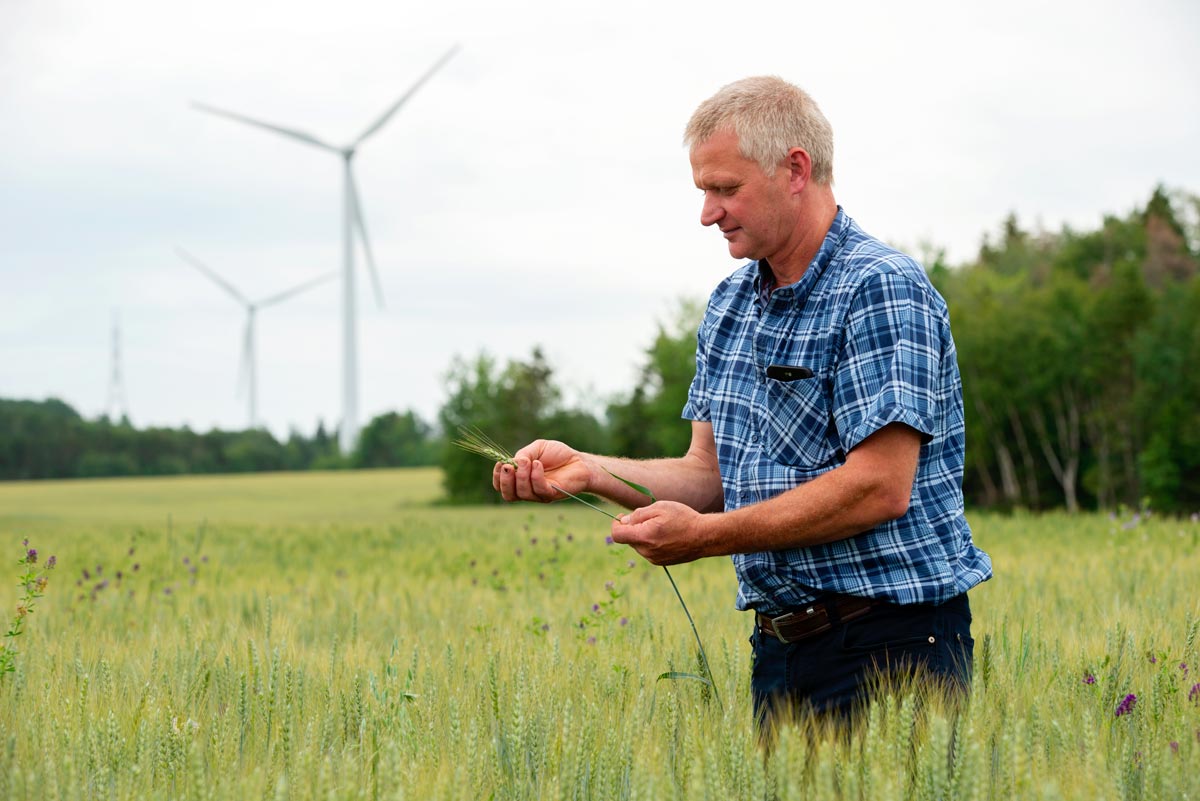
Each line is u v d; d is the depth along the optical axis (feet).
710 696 11.80
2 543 67.51
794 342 10.73
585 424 211.82
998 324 173.17
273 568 46.34
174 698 13.05
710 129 10.54
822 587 10.63
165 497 211.00
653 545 10.39
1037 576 27.35
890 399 9.96
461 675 13.91
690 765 9.33
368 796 8.90
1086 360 168.96
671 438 181.68
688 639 14.97
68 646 18.07
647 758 9.28
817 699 10.90
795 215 10.61
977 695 9.75
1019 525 59.26
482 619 20.59
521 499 11.78
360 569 46.39
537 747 10.38
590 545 51.65
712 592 27.40
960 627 10.75
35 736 10.78
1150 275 244.83
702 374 12.11
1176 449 155.43
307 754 9.48
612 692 12.69
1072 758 9.50
